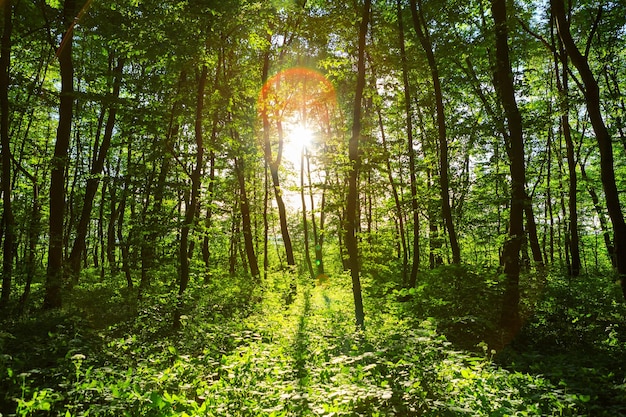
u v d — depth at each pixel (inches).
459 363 285.6
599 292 504.7
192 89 689.0
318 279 912.3
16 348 316.2
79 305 589.9
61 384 228.5
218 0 517.3
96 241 1302.9
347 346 335.6
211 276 846.5
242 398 226.8
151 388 249.6
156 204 716.0
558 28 490.9
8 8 523.2
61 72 581.3
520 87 732.0
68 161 579.2
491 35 510.0
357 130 515.5
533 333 405.4
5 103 530.9
